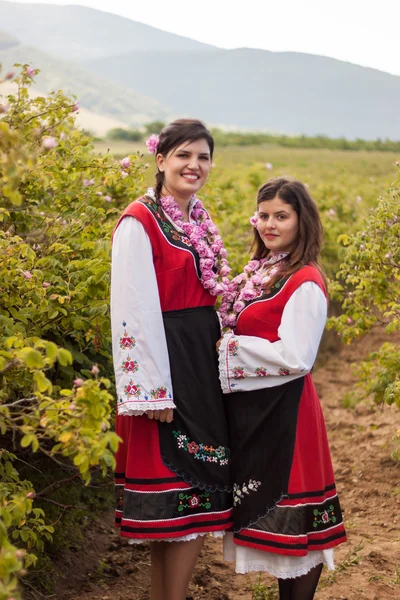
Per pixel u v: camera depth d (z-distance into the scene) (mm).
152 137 3221
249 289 3168
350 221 10195
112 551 4305
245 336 3078
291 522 2963
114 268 3000
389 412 6816
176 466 2975
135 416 3020
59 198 3982
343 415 6949
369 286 4863
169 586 3068
